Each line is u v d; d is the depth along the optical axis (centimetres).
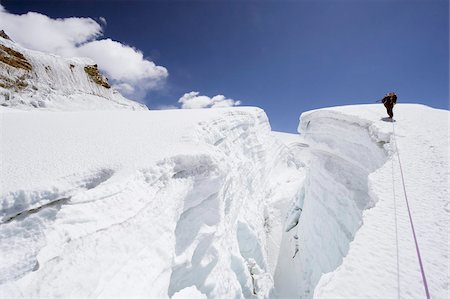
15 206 371
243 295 1001
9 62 7125
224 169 826
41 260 341
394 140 877
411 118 1120
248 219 1349
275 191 2470
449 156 697
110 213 444
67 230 382
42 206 404
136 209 485
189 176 697
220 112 1463
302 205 2072
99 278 375
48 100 6800
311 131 1828
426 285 341
